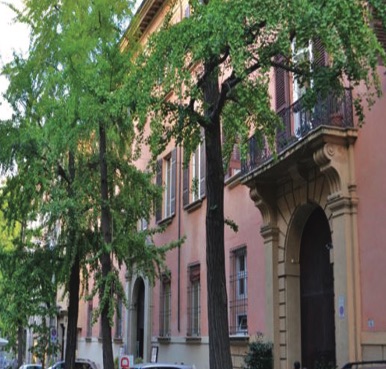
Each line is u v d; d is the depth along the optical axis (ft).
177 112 34.55
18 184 53.01
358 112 35.42
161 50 32.22
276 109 51.55
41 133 50.14
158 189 53.52
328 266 47.03
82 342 112.27
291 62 34.47
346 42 28.99
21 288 53.83
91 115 46.42
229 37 29.43
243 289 57.62
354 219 40.93
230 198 61.16
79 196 50.80
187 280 69.21
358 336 39.32
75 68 47.65
